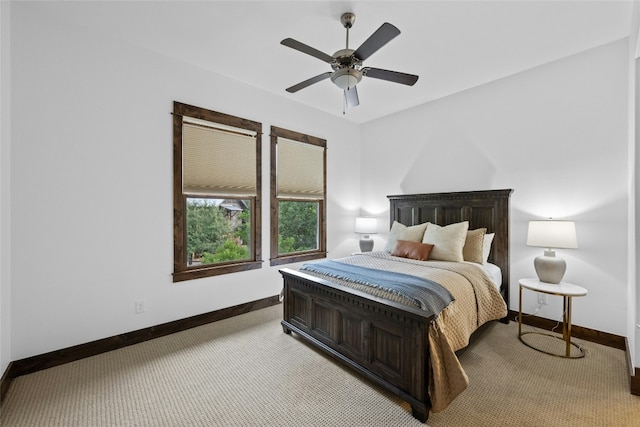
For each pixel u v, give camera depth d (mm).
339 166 4797
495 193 3346
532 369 2258
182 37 2627
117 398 1934
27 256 2209
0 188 1953
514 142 3301
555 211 3012
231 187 3447
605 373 2197
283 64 3117
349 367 2270
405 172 4445
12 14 2141
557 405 1841
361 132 5125
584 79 2826
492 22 2371
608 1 2119
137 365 2348
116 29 2512
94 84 2510
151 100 2836
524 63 3045
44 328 2283
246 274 3584
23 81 2184
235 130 3482
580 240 2848
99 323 2541
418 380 1742
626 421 1700
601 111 2732
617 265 2645
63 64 2359
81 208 2447
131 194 2715
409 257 3305
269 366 2330
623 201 2617
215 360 2426
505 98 3365
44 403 1878
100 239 2547
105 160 2570
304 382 2115
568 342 2449
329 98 4051
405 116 4430
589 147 2801
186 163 3086
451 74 3273
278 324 3211
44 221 2277
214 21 2396
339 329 2338
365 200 5055
